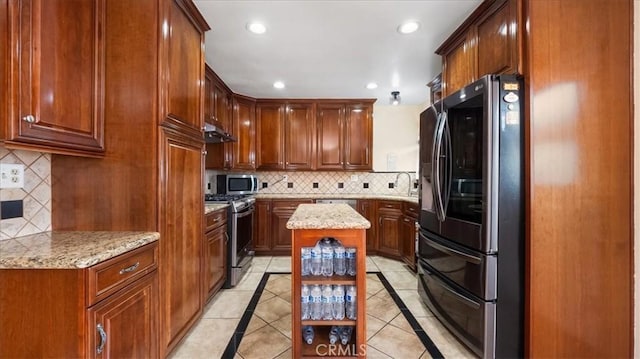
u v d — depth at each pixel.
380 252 3.83
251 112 3.99
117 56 1.49
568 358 1.51
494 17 1.76
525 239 1.56
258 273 3.21
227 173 4.18
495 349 1.59
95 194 1.50
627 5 1.48
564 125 1.51
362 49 2.47
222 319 2.15
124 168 1.49
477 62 1.93
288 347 1.80
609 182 1.50
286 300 2.50
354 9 1.87
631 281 1.48
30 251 1.11
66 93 1.25
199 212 1.99
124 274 1.23
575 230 1.51
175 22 1.65
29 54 1.08
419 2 1.81
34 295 1.03
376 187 4.38
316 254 1.55
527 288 1.54
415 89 3.60
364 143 4.09
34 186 1.41
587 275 1.51
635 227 1.47
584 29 1.51
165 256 1.56
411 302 2.44
